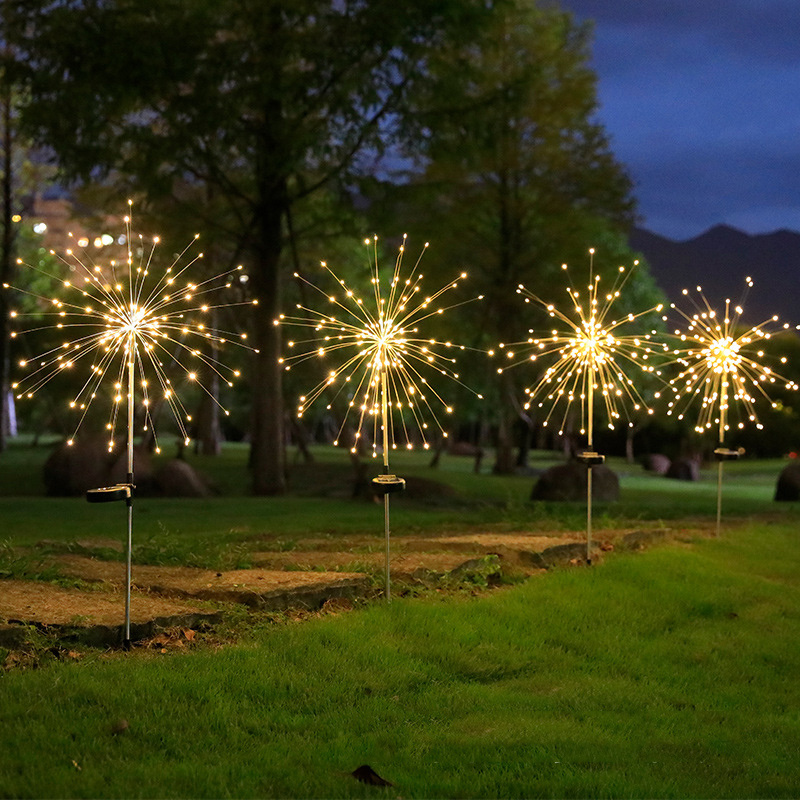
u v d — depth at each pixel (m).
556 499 24.83
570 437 56.84
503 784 5.07
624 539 12.34
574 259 37.28
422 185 27.19
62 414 41.41
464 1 24.62
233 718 5.61
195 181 28.19
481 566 9.71
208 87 24.14
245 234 26.73
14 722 5.21
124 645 6.58
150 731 5.29
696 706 6.94
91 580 8.38
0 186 35.91
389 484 8.52
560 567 10.53
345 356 31.11
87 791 4.55
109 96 23.95
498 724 6.02
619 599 9.51
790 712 7.05
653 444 63.56
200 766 4.95
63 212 37.78
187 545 10.60
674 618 9.30
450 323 37.09
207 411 40.91
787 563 12.88
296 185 28.78
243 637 7.08
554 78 37.16
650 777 5.31
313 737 5.56
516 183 37.94
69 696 5.56
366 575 8.73
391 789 4.88
